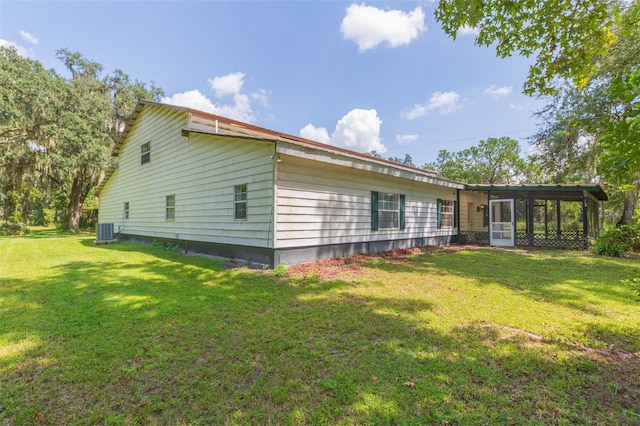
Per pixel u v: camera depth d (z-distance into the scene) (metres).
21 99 14.30
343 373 2.52
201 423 1.96
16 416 2.01
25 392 2.27
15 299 4.52
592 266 7.48
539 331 3.40
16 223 20.02
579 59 3.27
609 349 2.97
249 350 2.93
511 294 4.89
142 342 3.08
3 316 3.80
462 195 15.62
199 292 4.95
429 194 12.54
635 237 9.76
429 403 2.13
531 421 1.96
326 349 2.96
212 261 7.80
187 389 2.31
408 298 4.68
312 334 3.31
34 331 3.35
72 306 4.20
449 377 2.46
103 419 1.99
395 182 10.66
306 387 2.33
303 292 5.01
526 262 8.13
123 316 3.82
